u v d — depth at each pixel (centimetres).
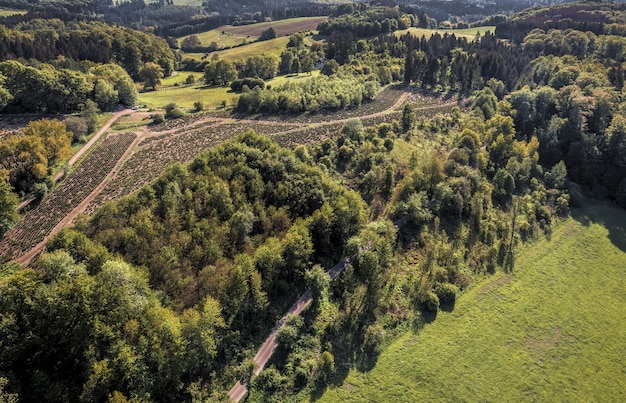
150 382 6081
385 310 8612
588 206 13250
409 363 7681
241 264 7706
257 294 7738
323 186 10456
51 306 6216
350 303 8600
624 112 14825
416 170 11888
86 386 5656
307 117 17775
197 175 10200
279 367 7138
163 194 9469
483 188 12325
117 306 6519
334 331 7912
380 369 7475
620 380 8138
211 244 8338
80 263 7438
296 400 6731
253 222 9262
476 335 8519
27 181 11469
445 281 9525
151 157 13875
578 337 8900
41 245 9744
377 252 9100
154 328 6338
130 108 18038
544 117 16088
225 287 7550
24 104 15450
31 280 6500
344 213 9631
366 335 7925
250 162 10719
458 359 7956
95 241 8200
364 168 12850
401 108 19100
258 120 17425
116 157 13688
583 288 10169
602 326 9225
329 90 19238
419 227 10869
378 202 11600
